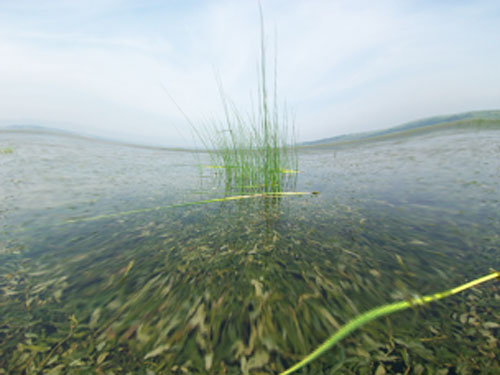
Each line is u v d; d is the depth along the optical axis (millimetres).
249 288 534
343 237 752
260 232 808
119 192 1240
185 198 1178
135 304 490
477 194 958
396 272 569
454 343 376
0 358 372
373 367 350
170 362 367
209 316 454
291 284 542
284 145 1515
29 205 1014
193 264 640
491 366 337
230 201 1142
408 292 497
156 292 527
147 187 1362
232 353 380
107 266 632
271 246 723
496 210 824
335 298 491
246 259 661
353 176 1474
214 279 570
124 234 802
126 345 396
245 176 1545
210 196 1220
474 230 729
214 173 1902
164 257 679
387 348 378
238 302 490
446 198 957
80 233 805
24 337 410
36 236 780
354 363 358
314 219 887
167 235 797
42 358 372
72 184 1334
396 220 829
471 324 405
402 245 693
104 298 509
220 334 415
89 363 365
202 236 790
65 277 583
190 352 383
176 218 930
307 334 409
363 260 629
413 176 1296
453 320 417
